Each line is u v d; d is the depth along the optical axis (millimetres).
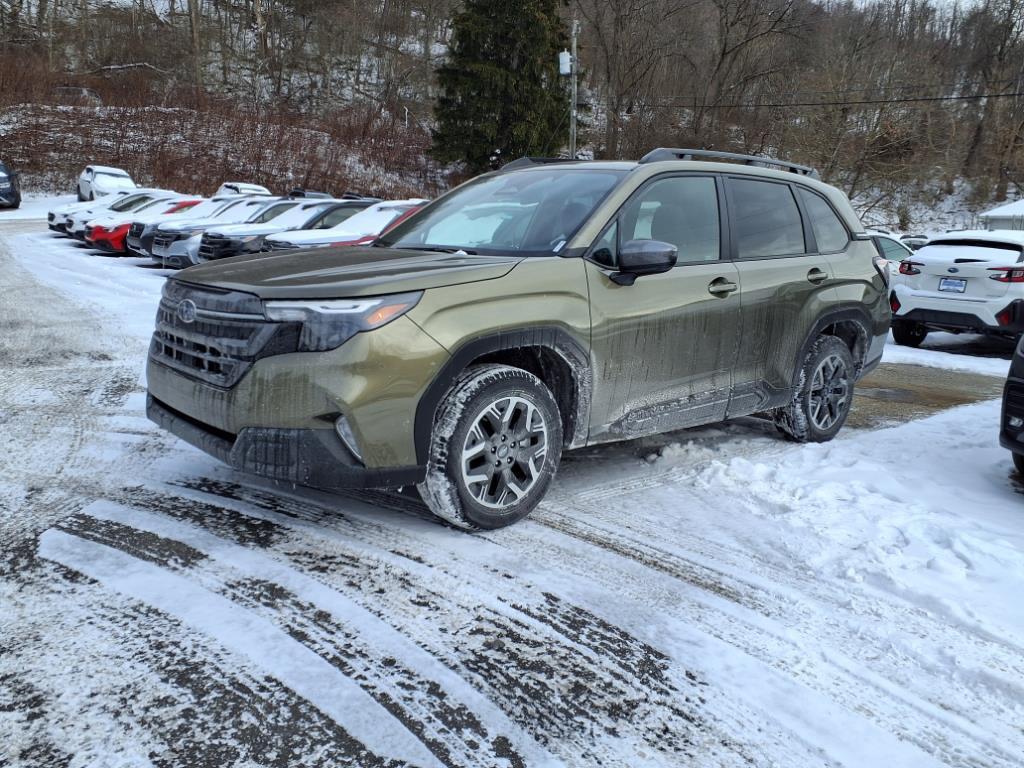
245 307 3195
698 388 4375
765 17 46750
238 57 57875
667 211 4273
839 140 42812
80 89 44438
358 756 2123
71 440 4742
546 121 42250
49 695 2307
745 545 3633
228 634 2670
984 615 3031
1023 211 30969
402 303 3215
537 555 3428
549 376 3852
